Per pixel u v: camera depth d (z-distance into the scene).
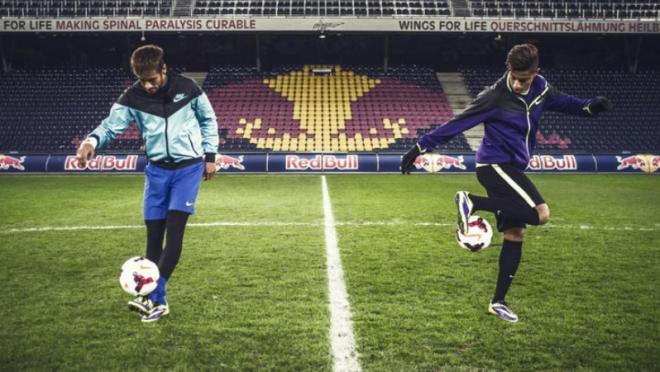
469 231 3.82
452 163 18.19
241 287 4.54
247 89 24.14
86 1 24.19
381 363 3.03
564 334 3.48
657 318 3.79
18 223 7.83
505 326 3.61
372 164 18.12
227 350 3.21
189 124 3.78
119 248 6.15
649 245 6.36
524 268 5.23
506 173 3.68
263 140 21.30
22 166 17.80
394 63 26.11
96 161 17.91
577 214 8.84
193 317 3.78
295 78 24.89
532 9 24.62
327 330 3.53
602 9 24.64
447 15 24.83
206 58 25.77
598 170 18.08
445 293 4.38
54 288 4.52
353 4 25.19
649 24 22.02
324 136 21.55
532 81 3.67
